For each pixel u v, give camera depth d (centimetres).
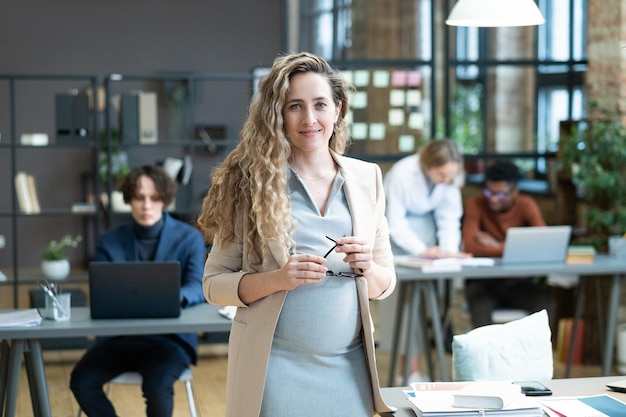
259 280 307
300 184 315
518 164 949
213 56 1182
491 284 695
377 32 988
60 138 831
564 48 924
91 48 1155
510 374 350
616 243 691
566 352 781
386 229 335
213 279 321
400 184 669
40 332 459
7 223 1133
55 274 858
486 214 728
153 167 534
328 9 1010
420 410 288
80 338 812
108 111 836
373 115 919
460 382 321
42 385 473
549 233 646
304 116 309
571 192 832
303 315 309
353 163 325
